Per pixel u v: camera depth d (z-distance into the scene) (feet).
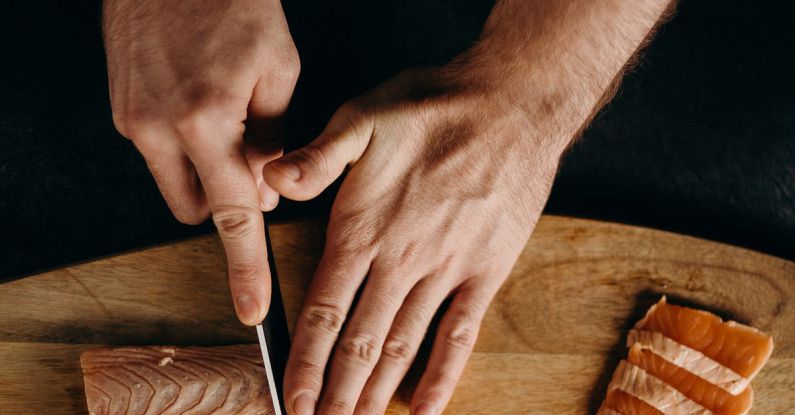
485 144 2.55
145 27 2.40
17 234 2.87
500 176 2.55
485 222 2.55
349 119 2.49
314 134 2.89
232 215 2.31
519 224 2.58
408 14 3.02
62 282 2.57
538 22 2.57
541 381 2.59
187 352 2.52
